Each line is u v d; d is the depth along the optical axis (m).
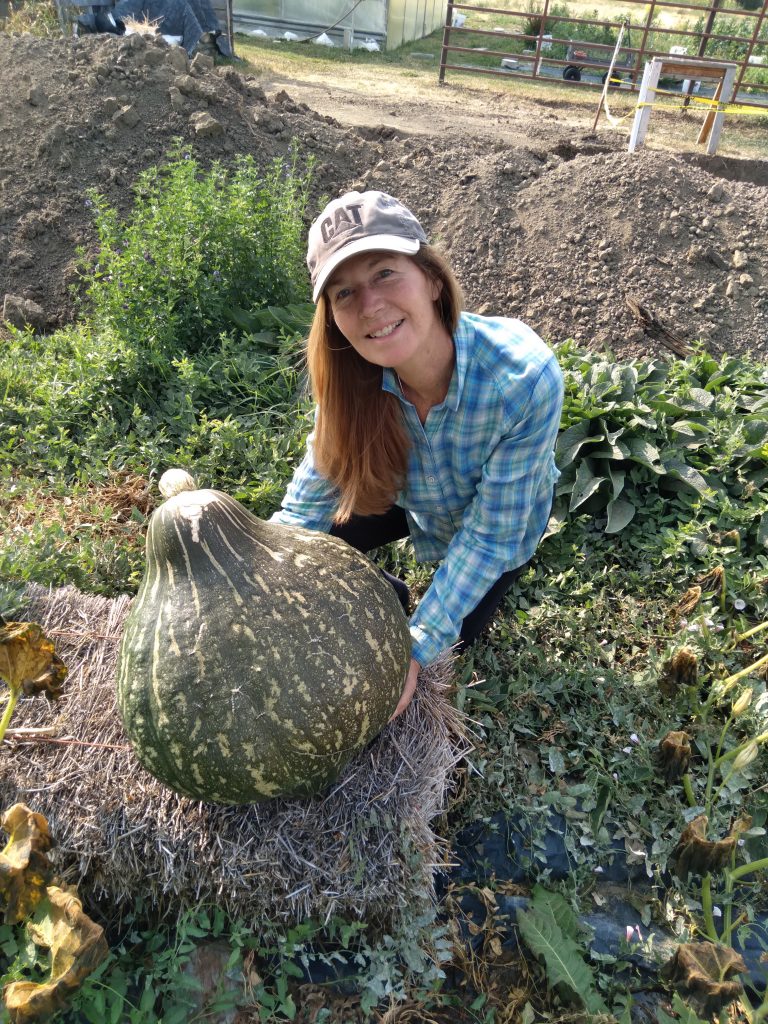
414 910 2.42
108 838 2.35
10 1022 2.07
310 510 2.96
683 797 2.95
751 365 4.98
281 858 2.32
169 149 6.50
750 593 3.68
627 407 4.31
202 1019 2.22
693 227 5.80
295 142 6.58
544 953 2.41
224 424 4.22
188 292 4.93
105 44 7.10
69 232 6.02
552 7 26.77
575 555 3.92
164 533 2.16
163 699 2.09
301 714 2.10
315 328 2.44
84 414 4.55
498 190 6.35
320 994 2.36
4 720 2.29
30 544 3.39
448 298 2.30
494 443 2.54
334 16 17.22
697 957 2.32
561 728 3.10
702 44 12.41
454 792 2.87
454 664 3.24
